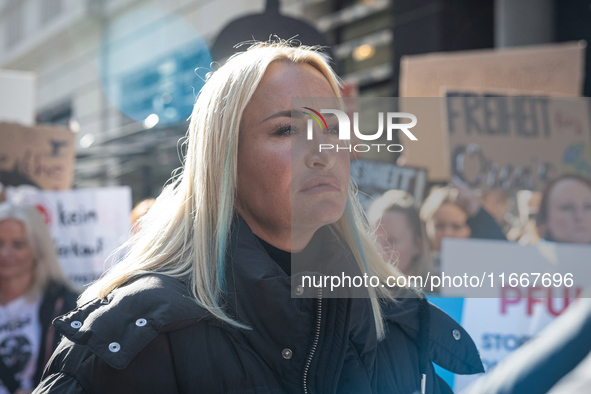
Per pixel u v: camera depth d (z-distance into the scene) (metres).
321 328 1.13
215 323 1.12
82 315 1.13
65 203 3.54
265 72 1.20
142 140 6.71
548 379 0.54
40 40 13.11
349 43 7.15
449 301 1.94
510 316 1.91
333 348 1.12
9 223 3.35
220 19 8.92
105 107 11.34
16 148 3.52
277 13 3.33
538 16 5.14
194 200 1.25
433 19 5.68
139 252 1.26
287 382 1.11
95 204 3.55
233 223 1.20
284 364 1.11
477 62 3.12
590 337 0.55
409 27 5.96
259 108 1.18
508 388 0.56
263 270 1.14
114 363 1.04
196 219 1.20
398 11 6.07
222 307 1.14
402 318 1.29
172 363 1.10
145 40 10.48
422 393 1.26
